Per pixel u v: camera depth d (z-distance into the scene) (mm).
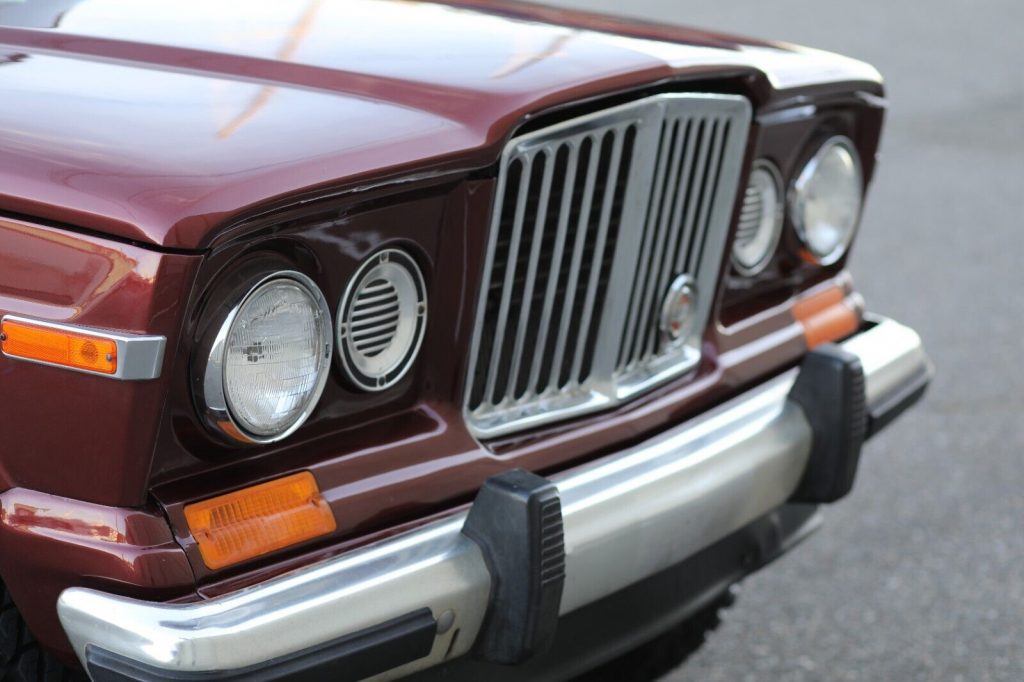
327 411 2014
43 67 2125
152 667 1684
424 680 2051
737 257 2793
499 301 2217
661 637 3025
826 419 2607
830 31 13344
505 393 2305
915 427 4691
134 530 1749
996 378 5172
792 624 3389
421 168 1950
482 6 2908
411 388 2141
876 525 3957
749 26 13328
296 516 1907
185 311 1712
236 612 1737
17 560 1801
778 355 2822
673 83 2373
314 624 1788
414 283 2074
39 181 1742
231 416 1801
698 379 2650
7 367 1762
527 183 2156
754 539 2672
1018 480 4277
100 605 1729
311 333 1885
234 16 2473
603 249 2361
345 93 2107
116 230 1692
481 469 2176
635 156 2338
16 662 1920
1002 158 8992
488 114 2057
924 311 5961
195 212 1690
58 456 1768
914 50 12664
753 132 2625
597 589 2189
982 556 3775
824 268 3061
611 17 2996
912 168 8680
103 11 2441
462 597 1963
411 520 2072
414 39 2391
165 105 1966
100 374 1701
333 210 1894
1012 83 11391
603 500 2193
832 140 2920
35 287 1743
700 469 2369
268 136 1885
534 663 2240
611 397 2449
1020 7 14945
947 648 3277
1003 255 6871
